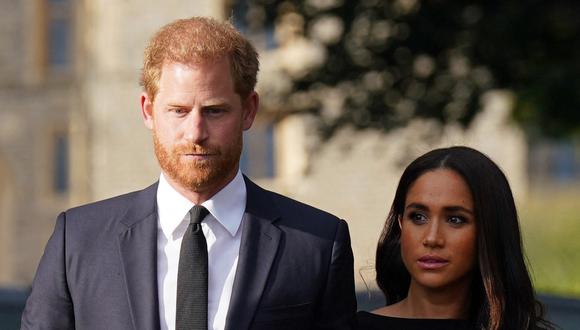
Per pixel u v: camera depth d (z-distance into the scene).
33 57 58.00
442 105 31.27
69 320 8.02
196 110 7.62
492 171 9.07
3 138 58.47
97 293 7.93
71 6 57.97
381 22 30.88
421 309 9.30
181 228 8.05
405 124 31.58
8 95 58.53
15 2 58.69
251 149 53.62
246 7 32.19
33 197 58.19
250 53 7.83
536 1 29.95
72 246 8.09
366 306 11.88
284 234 8.20
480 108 31.55
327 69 31.48
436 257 8.98
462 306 9.28
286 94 32.12
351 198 52.34
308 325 8.07
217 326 7.88
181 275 7.86
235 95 7.72
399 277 9.74
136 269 7.94
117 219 8.16
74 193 56.56
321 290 8.16
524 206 43.34
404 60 31.02
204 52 7.62
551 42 30.88
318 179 52.34
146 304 7.83
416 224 9.09
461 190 8.97
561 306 11.95
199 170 7.72
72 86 57.31
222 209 8.08
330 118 32.22
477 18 30.38
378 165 52.19
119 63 53.88
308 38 32.03
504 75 31.14
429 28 30.62
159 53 7.73
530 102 31.81
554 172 64.62
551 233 37.12
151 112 7.95
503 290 8.99
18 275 58.22
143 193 8.31
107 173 54.06
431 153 9.21
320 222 8.34
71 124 56.94
